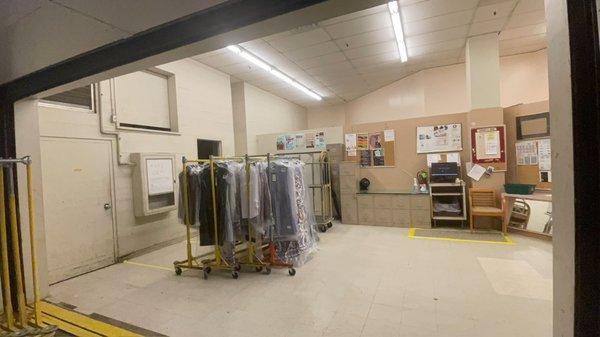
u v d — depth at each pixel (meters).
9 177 2.42
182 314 2.71
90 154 4.10
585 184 0.88
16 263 2.45
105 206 4.25
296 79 7.73
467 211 5.58
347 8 1.56
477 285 3.04
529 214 4.88
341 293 3.00
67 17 1.78
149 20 1.85
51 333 2.33
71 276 3.78
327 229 5.75
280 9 1.59
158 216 5.04
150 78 5.19
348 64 6.75
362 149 6.55
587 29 0.87
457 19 4.78
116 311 2.81
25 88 2.78
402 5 4.33
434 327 2.33
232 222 3.56
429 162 5.88
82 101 4.11
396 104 8.48
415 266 3.65
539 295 2.77
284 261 3.85
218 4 1.69
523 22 4.93
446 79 7.19
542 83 6.32
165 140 5.27
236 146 7.88
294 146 7.50
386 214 5.89
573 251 0.93
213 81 6.52
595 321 0.87
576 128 0.89
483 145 5.26
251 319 2.58
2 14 1.73
